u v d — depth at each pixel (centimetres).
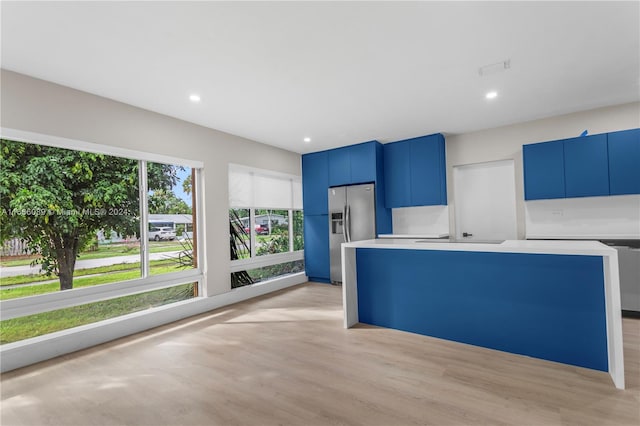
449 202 488
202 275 402
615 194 346
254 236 497
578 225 395
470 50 241
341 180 535
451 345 270
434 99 337
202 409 185
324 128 431
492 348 260
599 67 271
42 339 262
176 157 378
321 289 508
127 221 346
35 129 268
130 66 254
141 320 325
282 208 551
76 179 312
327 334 304
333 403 187
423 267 295
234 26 204
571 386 199
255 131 439
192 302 376
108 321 307
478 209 471
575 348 228
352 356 252
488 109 372
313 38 221
